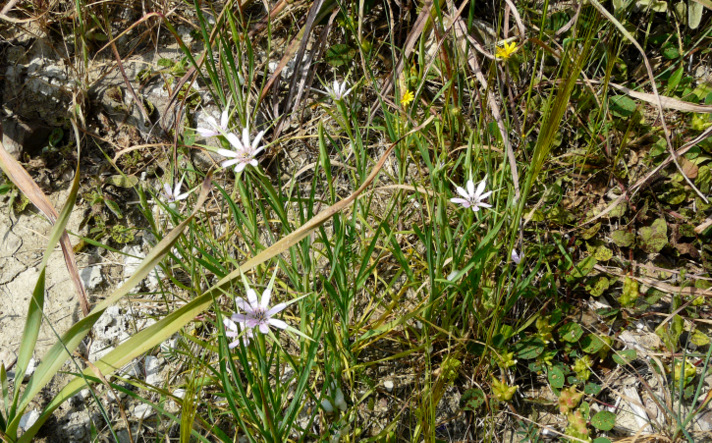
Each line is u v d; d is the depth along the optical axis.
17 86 1.11
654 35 1.10
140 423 0.88
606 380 0.93
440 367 0.90
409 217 1.02
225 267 0.94
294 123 1.09
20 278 1.00
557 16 1.06
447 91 0.97
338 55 1.09
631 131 1.03
